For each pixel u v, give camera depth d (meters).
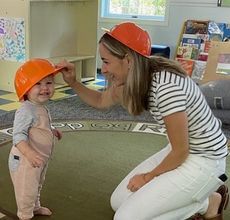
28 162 1.65
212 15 4.61
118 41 1.37
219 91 3.23
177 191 1.53
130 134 3.04
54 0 4.17
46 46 4.43
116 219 1.56
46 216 1.87
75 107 3.70
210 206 1.74
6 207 1.92
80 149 2.71
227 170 2.45
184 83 1.42
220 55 3.85
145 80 1.40
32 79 1.63
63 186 2.18
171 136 1.43
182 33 4.57
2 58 4.10
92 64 4.92
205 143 1.51
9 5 3.92
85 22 4.86
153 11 5.13
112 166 2.47
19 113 1.66
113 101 1.79
